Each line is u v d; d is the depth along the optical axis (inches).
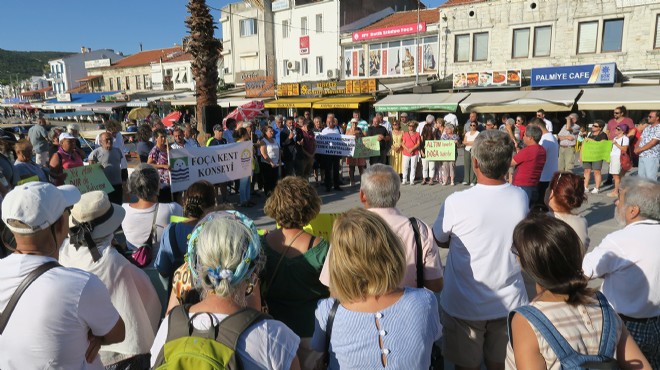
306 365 101.5
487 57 977.5
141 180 153.6
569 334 67.4
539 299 72.8
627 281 102.8
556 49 893.2
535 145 207.8
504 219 106.8
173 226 128.2
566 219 129.6
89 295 75.2
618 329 70.0
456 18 1003.9
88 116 2050.9
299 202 102.9
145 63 2036.2
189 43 467.2
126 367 107.2
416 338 72.5
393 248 74.3
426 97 932.0
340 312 75.8
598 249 107.8
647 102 684.1
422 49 1093.8
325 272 95.5
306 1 1390.3
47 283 72.3
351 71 1256.2
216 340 62.2
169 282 126.6
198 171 329.7
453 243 112.3
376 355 71.9
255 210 373.4
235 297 67.7
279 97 1195.9
